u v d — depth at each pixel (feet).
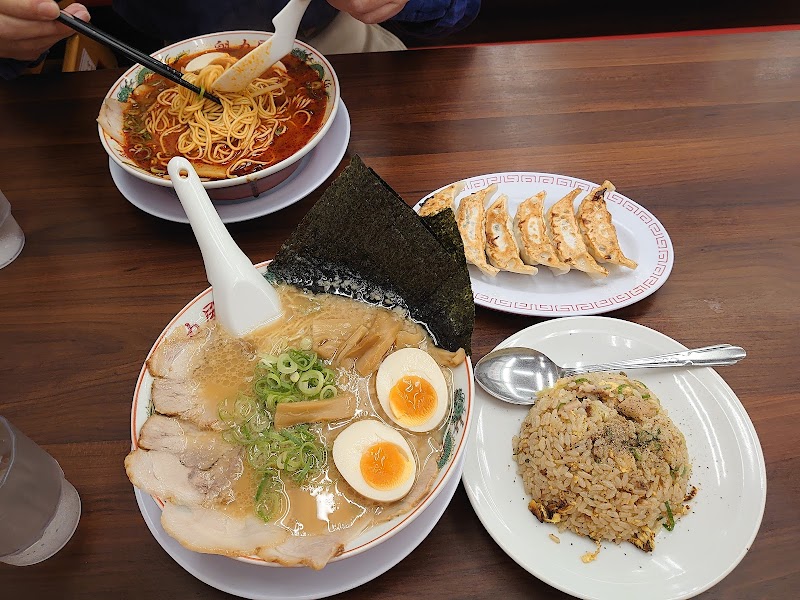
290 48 1.78
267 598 1.07
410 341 1.30
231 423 1.21
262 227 1.71
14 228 1.68
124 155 1.77
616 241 1.59
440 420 1.20
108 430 1.34
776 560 1.14
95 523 1.21
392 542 1.13
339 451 1.15
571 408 1.24
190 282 1.59
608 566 1.11
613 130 1.93
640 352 1.39
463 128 1.94
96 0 2.93
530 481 1.21
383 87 2.07
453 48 2.20
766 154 1.84
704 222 1.69
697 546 1.12
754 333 1.47
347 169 1.20
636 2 3.33
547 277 1.60
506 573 1.14
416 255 1.24
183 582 1.14
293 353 1.28
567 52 2.18
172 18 2.48
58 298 1.57
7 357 1.47
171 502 1.08
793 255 1.61
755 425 1.32
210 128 1.86
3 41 1.92
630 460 1.16
